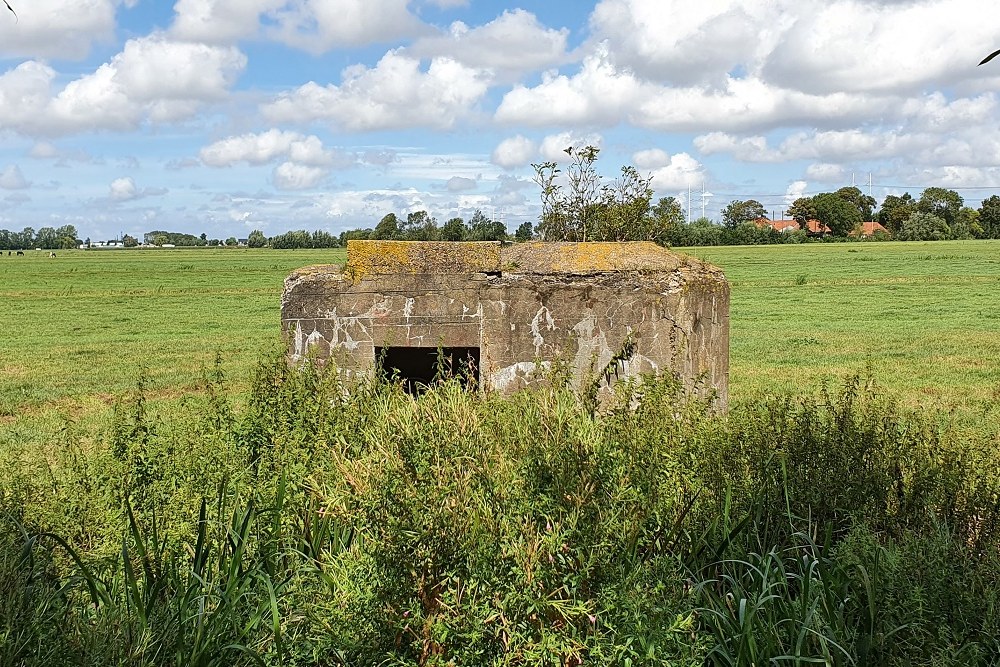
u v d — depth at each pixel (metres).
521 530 3.56
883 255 68.50
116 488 4.73
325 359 7.18
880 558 3.92
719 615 3.70
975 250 74.31
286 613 3.95
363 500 3.91
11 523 4.18
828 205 139.50
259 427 5.41
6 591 3.48
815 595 3.87
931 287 38.38
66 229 193.38
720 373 7.59
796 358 16.92
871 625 3.60
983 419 8.28
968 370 14.62
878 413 5.63
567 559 3.53
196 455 4.95
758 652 3.54
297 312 7.23
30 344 22.44
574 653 3.34
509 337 6.99
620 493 3.76
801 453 4.99
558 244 7.20
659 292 6.77
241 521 4.50
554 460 3.83
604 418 5.07
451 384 5.29
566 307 6.88
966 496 4.70
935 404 10.07
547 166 12.78
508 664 3.36
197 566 4.04
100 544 4.34
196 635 3.54
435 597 3.53
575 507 3.63
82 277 57.09
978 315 26.16
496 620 3.46
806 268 54.78
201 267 71.25
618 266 6.84
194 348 20.95
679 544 4.33
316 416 5.57
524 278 6.95
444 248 7.14
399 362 8.10
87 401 13.12
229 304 35.88
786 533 4.49
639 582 3.56
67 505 4.62
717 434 5.10
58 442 6.89
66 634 3.44
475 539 3.47
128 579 3.93
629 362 6.77
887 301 32.22
